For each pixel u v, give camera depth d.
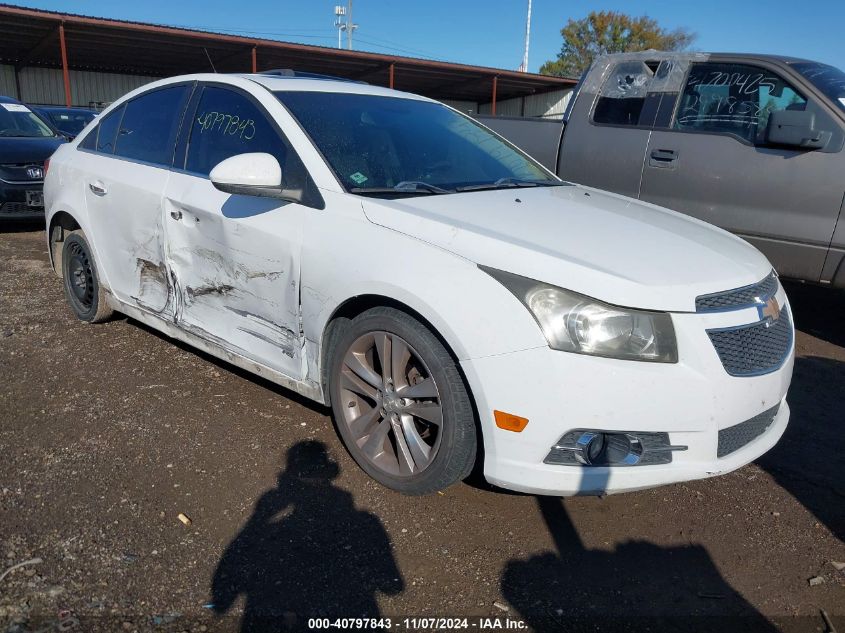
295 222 3.09
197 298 3.67
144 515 2.71
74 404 3.64
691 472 2.55
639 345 2.41
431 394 2.69
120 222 4.12
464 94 35.59
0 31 20.34
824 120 4.66
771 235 4.88
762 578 2.52
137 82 29.41
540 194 3.46
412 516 2.79
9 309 5.21
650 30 48.41
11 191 8.06
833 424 3.79
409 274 2.65
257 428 3.45
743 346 2.60
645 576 2.51
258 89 3.60
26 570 2.37
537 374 2.41
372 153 3.39
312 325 3.04
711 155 5.09
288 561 2.49
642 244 2.81
